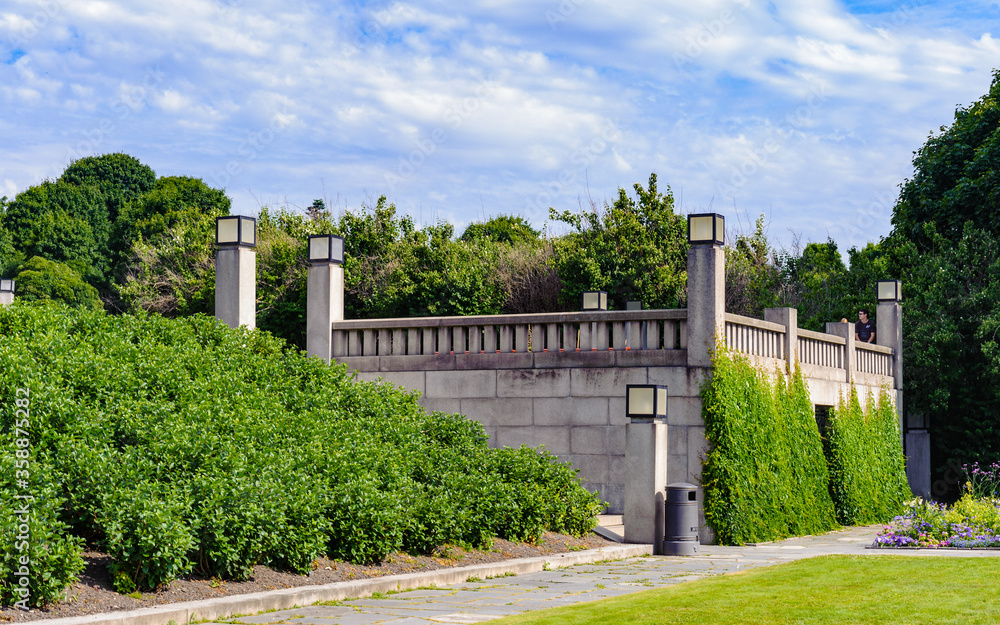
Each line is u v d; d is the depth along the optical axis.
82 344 13.09
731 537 16.44
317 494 11.41
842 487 20.75
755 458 17.42
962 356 26.80
